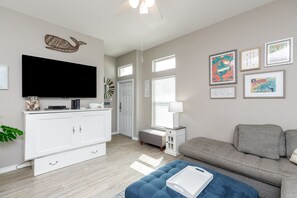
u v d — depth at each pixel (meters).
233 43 2.78
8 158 2.52
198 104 3.30
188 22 3.00
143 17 2.83
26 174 2.42
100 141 3.15
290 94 2.21
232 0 2.34
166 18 2.85
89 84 3.44
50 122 2.51
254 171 1.75
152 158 3.13
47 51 2.94
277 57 2.31
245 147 2.17
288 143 1.98
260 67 2.47
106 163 2.87
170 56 3.92
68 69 3.11
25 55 2.60
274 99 2.34
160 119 4.25
